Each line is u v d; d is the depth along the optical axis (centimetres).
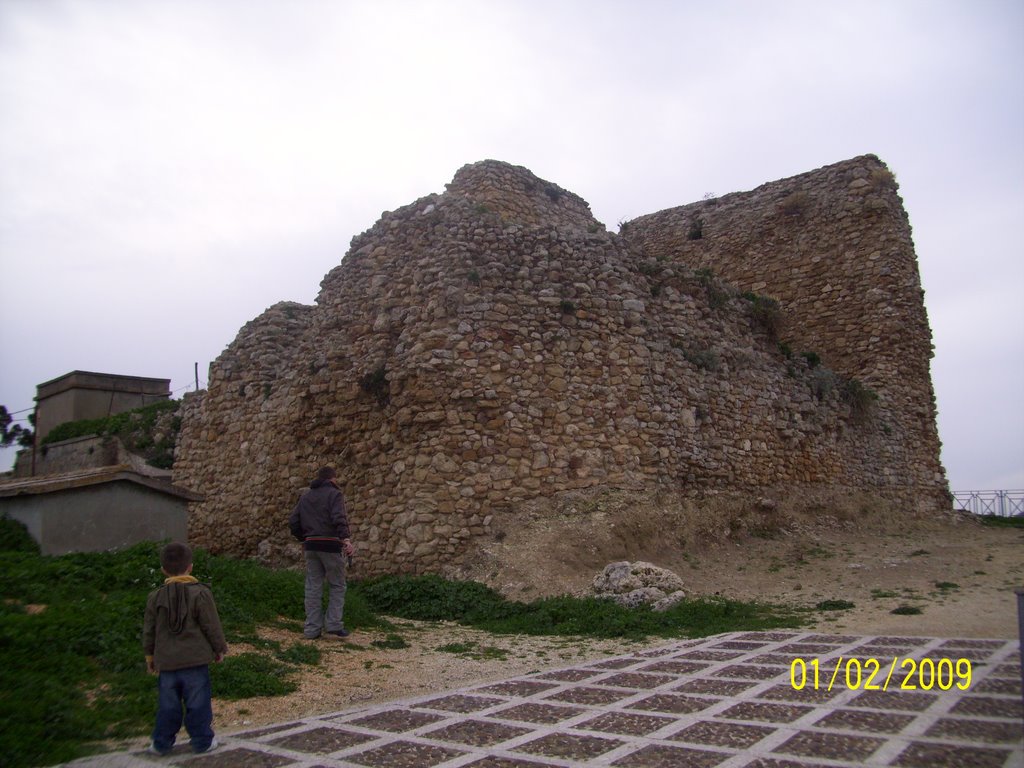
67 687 625
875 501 1859
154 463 2161
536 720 600
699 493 1460
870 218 2198
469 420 1308
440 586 1157
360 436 1420
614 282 1468
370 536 1336
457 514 1266
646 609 1029
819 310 2225
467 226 1417
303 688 716
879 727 533
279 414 1648
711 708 604
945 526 1948
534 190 1838
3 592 763
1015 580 1166
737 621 969
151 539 1087
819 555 1421
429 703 663
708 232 2486
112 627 723
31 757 523
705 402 1532
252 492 1677
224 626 825
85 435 2480
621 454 1377
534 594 1120
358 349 1479
